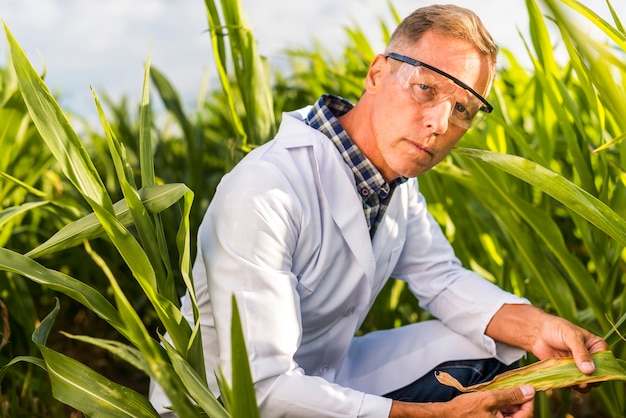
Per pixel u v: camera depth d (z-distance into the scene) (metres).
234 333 0.94
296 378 1.29
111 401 1.17
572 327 1.51
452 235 2.18
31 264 1.19
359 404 1.30
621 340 1.67
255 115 1.93
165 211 2.60
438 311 1.72
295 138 1.47
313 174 1.46
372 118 1.45
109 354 2.64
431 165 1.43
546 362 1.39
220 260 1.33
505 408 1.39
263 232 1.33
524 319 1.59
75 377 1.17
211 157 3.28
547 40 1.78
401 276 1.79
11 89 2.05
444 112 1.37
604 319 1.72
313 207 1.43
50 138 1.17
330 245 1.46
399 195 1.59
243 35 1.89
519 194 1.85
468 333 1.67
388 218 1.56
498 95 1.96
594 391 1.77
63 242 1.28
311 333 1.54
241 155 1.96
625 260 1.94
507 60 2.71
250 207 1.34
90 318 2.78
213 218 1.38
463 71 1.37
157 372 1.00
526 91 2.33
